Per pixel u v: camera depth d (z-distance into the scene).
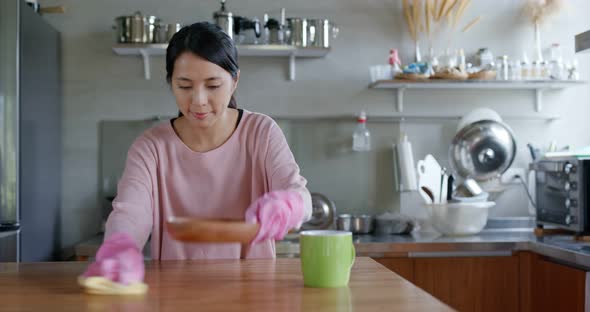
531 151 3.27
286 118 3.29
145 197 1.59
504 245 2.73
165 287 1.21
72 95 3.23
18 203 2.60
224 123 1.63
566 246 2.54
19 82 2.62
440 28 3.36
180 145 1.64
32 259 2.77
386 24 3.34
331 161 3.31
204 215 1.65
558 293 2.52
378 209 3.31
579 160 2.71
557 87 3.35
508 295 2.76
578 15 3.42
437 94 3.37
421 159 3.34
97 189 3.23
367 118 3.31
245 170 1.65
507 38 3.39
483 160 3.22
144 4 3.25
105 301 1.09
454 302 2.75
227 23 3.02
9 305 1.07
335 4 3.33
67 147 3.22
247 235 1.09
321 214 3.10
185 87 1.44
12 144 2.60
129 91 3.25
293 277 1.32
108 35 3.24
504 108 3.39
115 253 1.19
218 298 1.12
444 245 2.72
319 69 3.31
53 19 3.22
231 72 1.46
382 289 1.20
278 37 3.09
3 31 2.61
